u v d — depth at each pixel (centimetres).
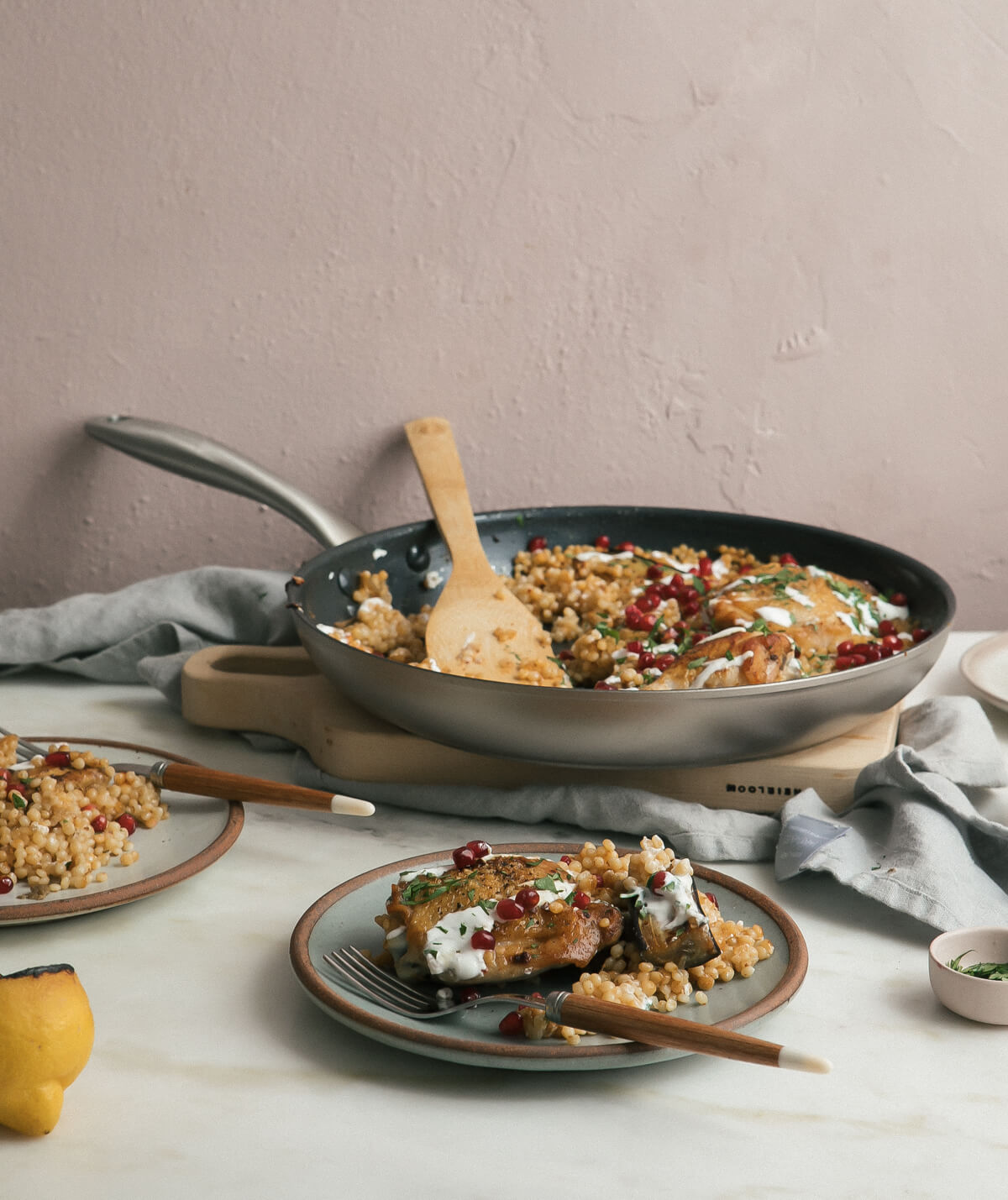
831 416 171
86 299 163
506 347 167
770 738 105
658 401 170
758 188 163
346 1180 69
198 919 97
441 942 81
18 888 95
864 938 95
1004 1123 74
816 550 149
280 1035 82
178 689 138
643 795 110
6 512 171
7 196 159
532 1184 68
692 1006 80
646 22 157
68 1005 72
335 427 169
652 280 166
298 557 174
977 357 170
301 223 162
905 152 162
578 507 155
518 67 158
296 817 115
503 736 105
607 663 130
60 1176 69
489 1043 74
